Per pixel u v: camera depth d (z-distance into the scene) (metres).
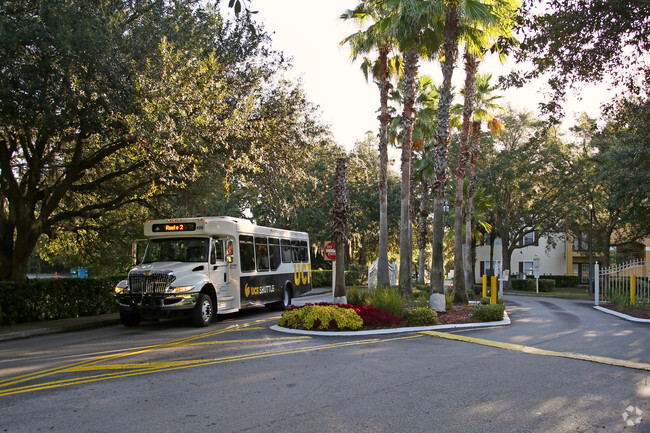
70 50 12.33
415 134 28.77
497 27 16.27
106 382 7.36
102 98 13.32
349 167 41.34
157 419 5.60
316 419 5.56
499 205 41.66
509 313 19.20
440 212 17.20
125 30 15.40
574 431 5.18
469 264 32.56
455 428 5.26
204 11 17.86
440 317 15.23
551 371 7.98
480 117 30.05
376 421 5.49
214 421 5.51
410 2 17.89
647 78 10.02
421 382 7.25
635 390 6.80
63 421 5.55
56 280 17.14
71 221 21.09
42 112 12.92
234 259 16.64
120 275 20.69
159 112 13.57
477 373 7.84
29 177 16.67
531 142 10.94
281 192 19.84
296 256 22.34
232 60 18.05
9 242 17.05
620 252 47.09
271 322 15.24
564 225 43.19
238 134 16.25
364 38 23.89
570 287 51.44
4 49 11.84
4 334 12.98
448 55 17.88
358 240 50.59
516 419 5.55
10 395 6.67
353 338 11.66
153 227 15.73
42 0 12.40
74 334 13.81
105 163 19.95
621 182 25.31
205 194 21.20
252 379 7.47
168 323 15.90
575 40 9.70
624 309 19.69
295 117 19.14
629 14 9.31
